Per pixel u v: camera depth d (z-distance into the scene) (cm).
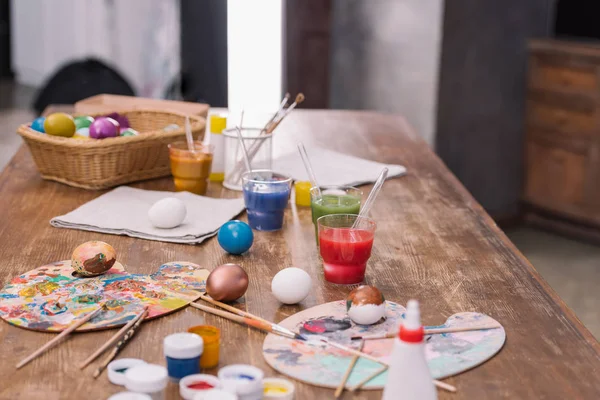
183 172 185
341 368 108
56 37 437
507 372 110
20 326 118
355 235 137
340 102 450
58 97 427
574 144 414
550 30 430
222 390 93
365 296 120
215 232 162
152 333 119
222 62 419
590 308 350
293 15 427
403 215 179
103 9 408
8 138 489
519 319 127
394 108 427
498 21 413
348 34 441
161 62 413
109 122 190
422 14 402
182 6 408
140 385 95
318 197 158
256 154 194
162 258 148
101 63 417
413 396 91
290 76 436
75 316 121
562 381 108
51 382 104
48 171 195
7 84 522
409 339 91
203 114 237
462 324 123
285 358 111
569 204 425
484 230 170
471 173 432
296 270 129
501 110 430
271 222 166
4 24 508
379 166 214
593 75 397
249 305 129
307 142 244
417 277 143
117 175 191
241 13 418
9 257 146
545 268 395
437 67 400
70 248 152
